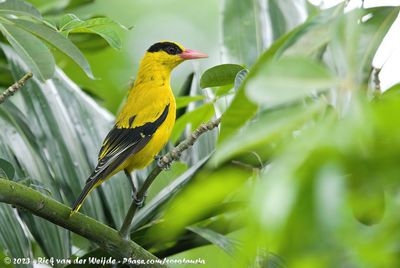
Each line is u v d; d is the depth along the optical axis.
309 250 4.04
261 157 6.46
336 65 4.34
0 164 8.35
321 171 3.71
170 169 10.47
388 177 3.93
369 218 4.38
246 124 5.65
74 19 7.74
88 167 9.71
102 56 15.44
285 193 3.70
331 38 4.57
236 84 7.11
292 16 10.66
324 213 3.63
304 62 4.12
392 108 3.80
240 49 10.31
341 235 3.85
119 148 10.46
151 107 11.50
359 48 5.67
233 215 8.70
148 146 11.18
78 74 13.13
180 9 18.14
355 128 3.81
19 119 9.71
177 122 10.41
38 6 12.78
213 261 9.77
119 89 14.99
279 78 4.08
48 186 9.23
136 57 17.05
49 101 9.97
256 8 10.55
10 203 7.66
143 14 17.66
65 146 9.69
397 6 5.79
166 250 9.00
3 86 11.38
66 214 7.95
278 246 4.04
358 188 4.14
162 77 12.64
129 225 8.12
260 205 3.73
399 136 3.78
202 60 17.59
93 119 10.20
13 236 8.36
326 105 4.25
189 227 8.48
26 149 9.43
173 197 8.59
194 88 11.05
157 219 8.77
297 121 4.15
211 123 7.64
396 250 4.24
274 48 5.25
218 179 4.65
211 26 18.06
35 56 7.64
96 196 9.73
